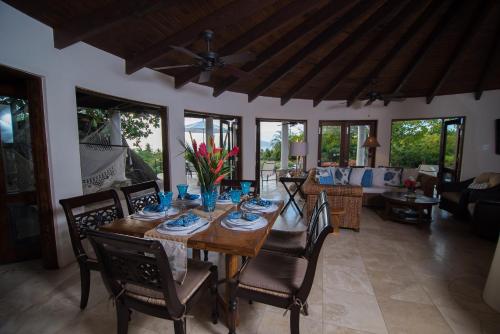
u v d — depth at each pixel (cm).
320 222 154
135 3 210
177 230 156
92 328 167
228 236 149
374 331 164
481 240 313
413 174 493
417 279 225
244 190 239
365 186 493
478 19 338
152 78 361
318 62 455
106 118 517
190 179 771
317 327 167
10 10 196
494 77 467
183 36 280
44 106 226
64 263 248
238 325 170
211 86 475
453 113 531
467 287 213
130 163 517
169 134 396
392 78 512
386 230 349
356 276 230
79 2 210
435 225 370
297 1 283
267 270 159
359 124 618
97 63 279
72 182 254
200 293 149
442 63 455
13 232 255
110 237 108
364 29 355
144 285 121
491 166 508
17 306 189
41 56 220
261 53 372
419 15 348
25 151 257
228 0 258
